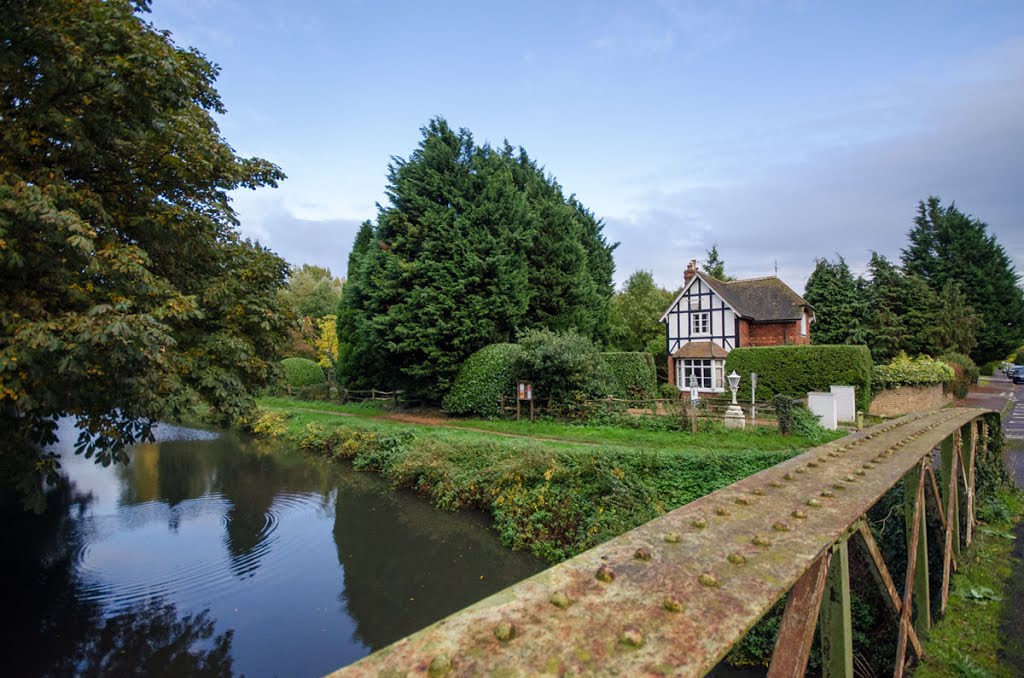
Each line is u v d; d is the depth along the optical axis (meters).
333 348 33.34
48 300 5.86
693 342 27.02
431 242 18.73
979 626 4.31
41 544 9.23
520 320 19.97
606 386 17.47
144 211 7.35
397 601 7.49
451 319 18.92
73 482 13.86
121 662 5.96
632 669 0.74
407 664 0.75
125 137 6.77
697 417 14.73
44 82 5.97
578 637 0.84
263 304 9.23
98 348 5.23
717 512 1.65
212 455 17.34
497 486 10.68
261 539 9.70
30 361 4.93
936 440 3.58
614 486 9.09
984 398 28.23
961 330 34.00
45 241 5.50
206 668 5.88
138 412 6.21
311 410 24.41
